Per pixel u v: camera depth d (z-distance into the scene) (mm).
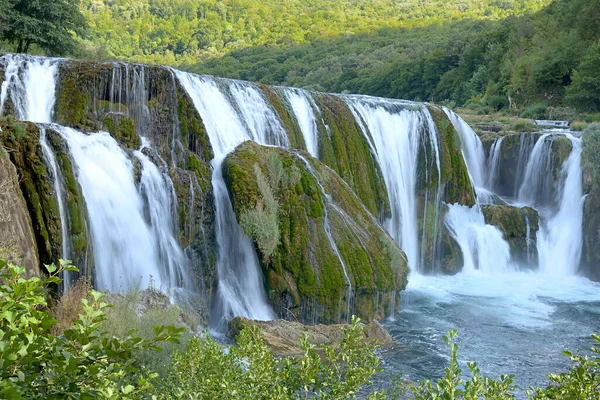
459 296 26141
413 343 19219
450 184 32438
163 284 19094
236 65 124750
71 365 4504
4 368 4238
